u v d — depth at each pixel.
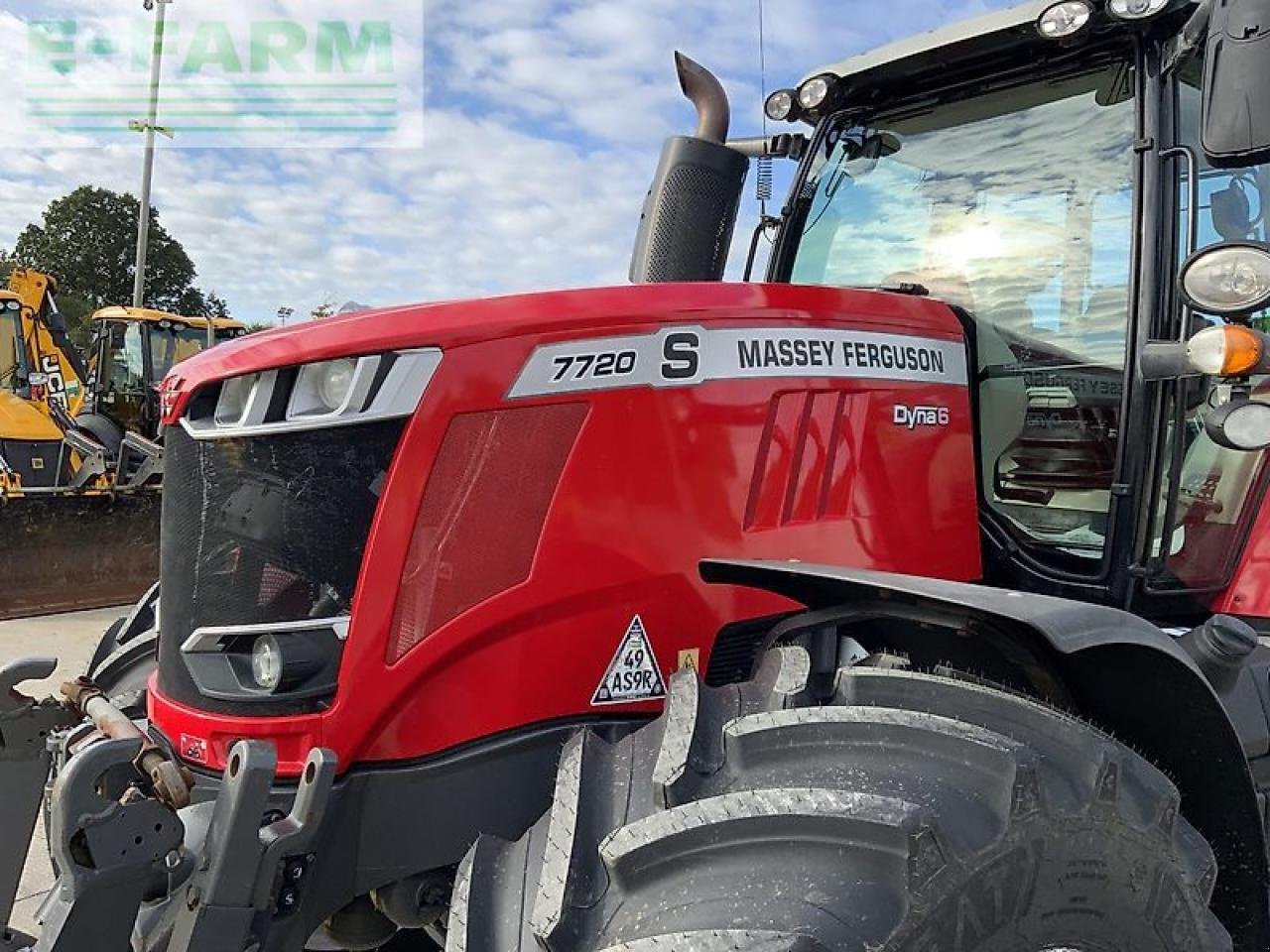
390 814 1.65
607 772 1.53
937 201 2.62
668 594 1.81
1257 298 1.77
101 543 6.61
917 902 1.26
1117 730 1.73
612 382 1.77
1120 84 2.32
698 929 1.23
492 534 1.68
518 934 1.38
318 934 1.92
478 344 1.69
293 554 1.65
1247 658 2.07
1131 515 2.16
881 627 1.86
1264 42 1.69
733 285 1.96
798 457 1.94
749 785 1.41
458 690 1.68
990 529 2.30
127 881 1.36
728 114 2.59
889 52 2.58
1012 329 2.45
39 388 9.08
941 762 1.40
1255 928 1.72
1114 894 1.45
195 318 11.84
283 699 1.61
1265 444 1.95
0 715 1.67
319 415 1.65
